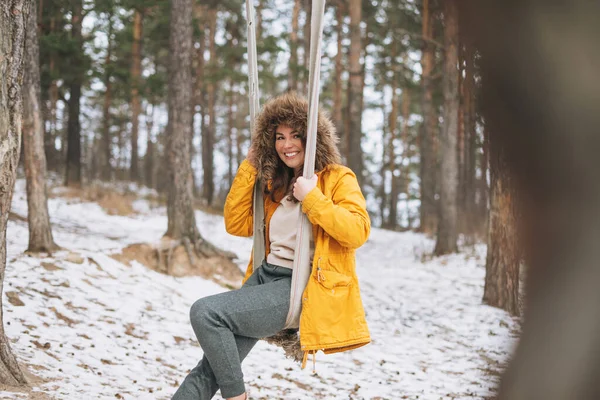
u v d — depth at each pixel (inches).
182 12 434.0
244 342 109.1
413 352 281.7
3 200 142.6
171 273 388.5
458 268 506.3
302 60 1095.6
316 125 101.1
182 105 426.9
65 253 350.0
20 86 140.9
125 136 1391.5
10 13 136.3
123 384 190.5
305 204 101.0
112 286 324.8
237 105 1304.1
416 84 890.7
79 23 748.0
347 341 102.4
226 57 896.9
